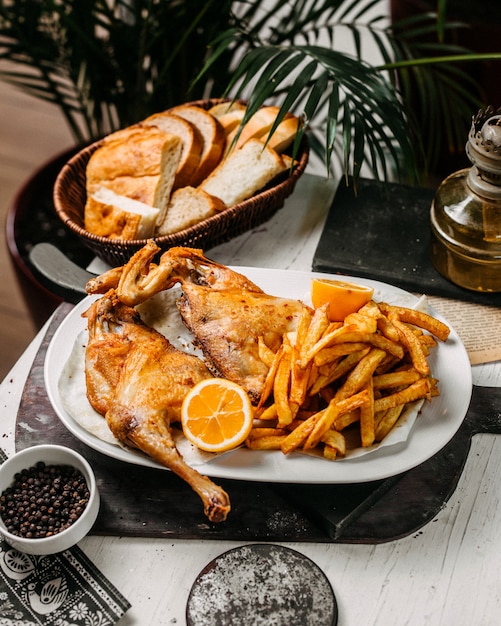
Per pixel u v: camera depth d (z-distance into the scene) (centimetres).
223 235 109
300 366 82
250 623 78
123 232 105
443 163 143
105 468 90
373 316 86
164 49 127
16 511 83
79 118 178
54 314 103
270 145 111
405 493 87
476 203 98
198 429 82
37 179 137
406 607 81
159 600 82
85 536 86
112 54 132
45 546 80
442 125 139
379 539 84
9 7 123
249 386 86
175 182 112
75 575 83
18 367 101
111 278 94
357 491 85
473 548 85
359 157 102
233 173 110
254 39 121
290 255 113
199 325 90
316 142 124
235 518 86
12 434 94
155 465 83
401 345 88
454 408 87
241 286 94
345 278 99
